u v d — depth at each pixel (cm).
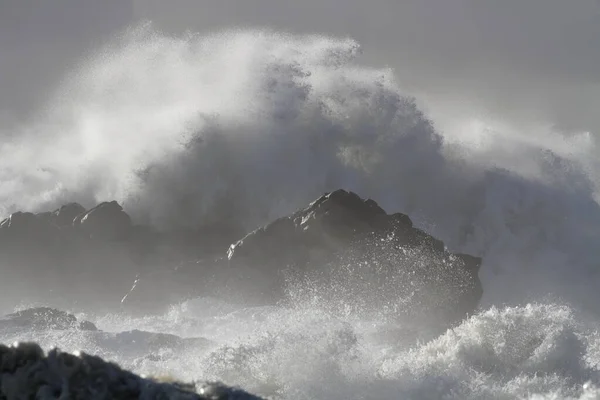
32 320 6912
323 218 9556
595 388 4403
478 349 4872
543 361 4788
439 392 4375
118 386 1733
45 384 1694
